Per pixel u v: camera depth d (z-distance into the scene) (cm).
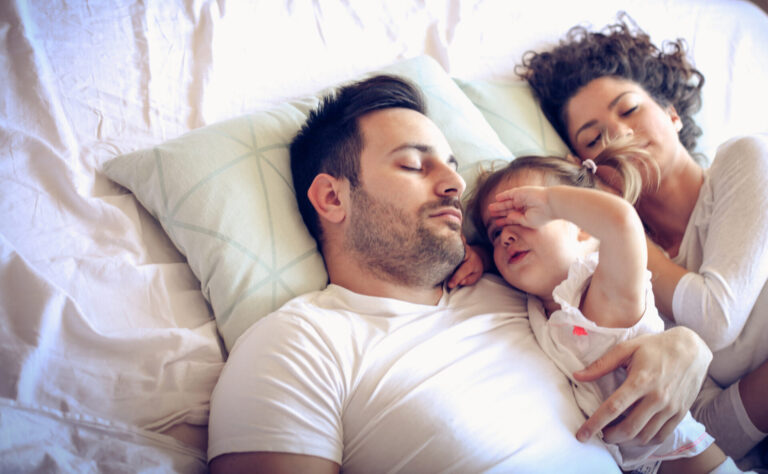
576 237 87
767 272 93
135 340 78
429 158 87
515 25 146
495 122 125
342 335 77
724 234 96
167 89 108
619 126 118
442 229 82
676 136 117
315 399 70
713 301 91
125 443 71
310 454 67
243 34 118
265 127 100
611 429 77
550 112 133
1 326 72
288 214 93
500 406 73
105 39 105
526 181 93
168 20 112
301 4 126
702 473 84
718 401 100
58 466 65
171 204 88
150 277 86
